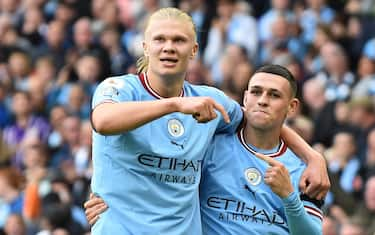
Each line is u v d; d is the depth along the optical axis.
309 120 20.77
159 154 10.27
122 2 27.42
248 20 25.05
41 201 18.92
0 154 21.55
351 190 18.64
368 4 25.08
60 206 17.94
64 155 21.50
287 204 10.50
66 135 21.77
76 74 25.09
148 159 10.27
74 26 27.08
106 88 10.18
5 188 19.47
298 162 11.09
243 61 23.16
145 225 10.24
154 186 10.30
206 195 10.93
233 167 10.95
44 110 24.30
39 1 28.30
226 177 10.91
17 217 18.42
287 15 25.22
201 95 10.81
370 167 18.69
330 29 23.95
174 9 10.38
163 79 10.32
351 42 24.03
